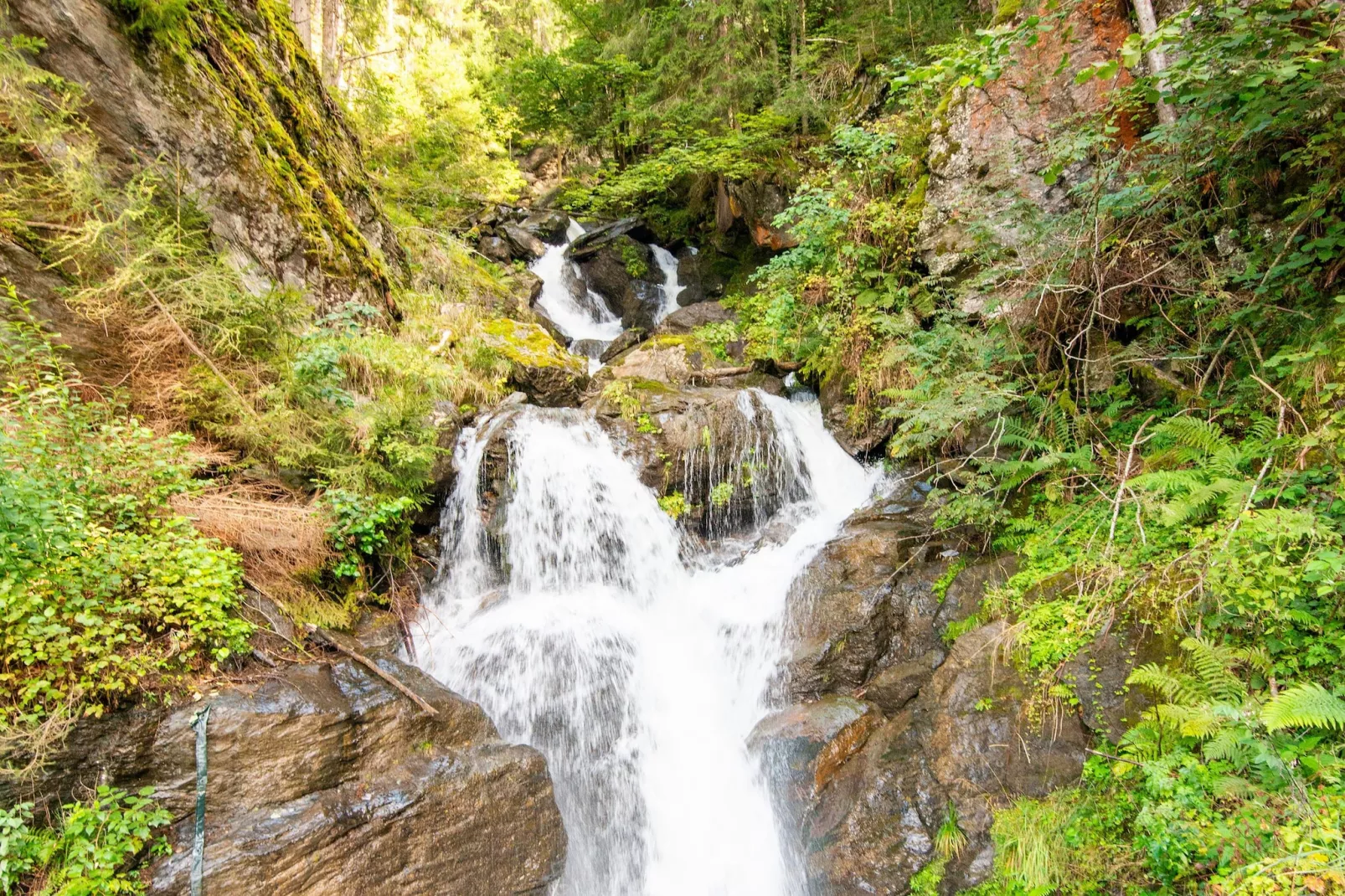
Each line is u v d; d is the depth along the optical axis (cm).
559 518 689
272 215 672
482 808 423
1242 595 374
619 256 1478
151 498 423
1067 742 424
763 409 827
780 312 888
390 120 1365
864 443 798
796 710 552
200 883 331
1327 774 304
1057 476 576
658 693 591
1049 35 674
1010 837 411
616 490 725
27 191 470
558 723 538
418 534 640
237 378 542
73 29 516
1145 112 608
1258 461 441
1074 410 583
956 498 621
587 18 1689
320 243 724
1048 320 616
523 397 820
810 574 634
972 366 647
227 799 356
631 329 1291
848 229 843
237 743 366
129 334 497
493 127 1692
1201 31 447
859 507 759
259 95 723
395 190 1216
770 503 796
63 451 394
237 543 468
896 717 518
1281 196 499
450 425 692
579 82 1680
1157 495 460
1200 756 356
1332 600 353
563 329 1335
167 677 370
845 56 1230
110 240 500
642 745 561
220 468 509
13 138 462
